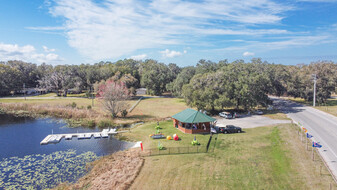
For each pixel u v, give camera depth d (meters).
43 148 39.66
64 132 50.28
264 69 83.44
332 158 31.28
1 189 25.72
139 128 52.44
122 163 31.53
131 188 24.73
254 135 44.97
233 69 74.56
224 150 36.50
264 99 73.50
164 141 41.50
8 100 92.56
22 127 54.62
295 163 29.61
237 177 27.08
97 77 122.69
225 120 60.00
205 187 24.88
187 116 47.62
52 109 70.62
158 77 126.25
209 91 64.88
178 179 26.75
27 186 26.52
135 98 111.88
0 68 115.12
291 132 45.22
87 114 66.12
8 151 37.97
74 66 133.50
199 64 111.50
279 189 23.92
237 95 66.69
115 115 65.25
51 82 114.94
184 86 72.06
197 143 39.25
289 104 92.81
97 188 25.05
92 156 35.97
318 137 41.84
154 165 30.77
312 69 93.06
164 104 92.50
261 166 30.00
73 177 28.84
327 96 90.62
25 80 136.25
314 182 24.50
